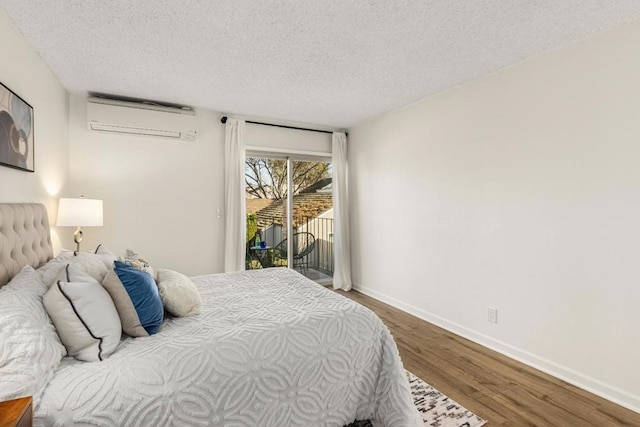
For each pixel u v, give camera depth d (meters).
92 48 2.35
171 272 2.06
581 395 2.06
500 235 2.70
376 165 4.18
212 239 3.91
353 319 1.72
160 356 1.31
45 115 2.57
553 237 2.34
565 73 2.27
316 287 2.31
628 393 1.95
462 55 2.46
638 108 1.92
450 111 3.15
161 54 2.46
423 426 1.64
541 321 2.41
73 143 3.30
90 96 3.32
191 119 3.63
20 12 1.91
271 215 4.47
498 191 2.71
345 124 4.51
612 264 2.04
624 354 1.98
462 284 3.03
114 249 3.47
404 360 2.52
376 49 2.38
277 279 2.56
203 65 2.65
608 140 2.05
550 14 1.93
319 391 1.50
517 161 2.56
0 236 1.57
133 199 3.54
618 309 2.01
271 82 3.01
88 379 1.16
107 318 1.37
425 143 3.44
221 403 1.27
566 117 2.26
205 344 1.39
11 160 1.91
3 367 1.02
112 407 1.10
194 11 1.93
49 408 1.04
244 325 1.58
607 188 2.05
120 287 1.52
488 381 2.22
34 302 1.28
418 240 3.54
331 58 2.53
